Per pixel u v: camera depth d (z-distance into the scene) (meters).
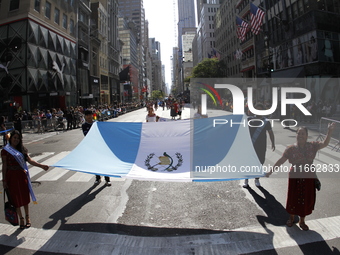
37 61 28.44
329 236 3.82
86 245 3.80
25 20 26.94
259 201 5.25
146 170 4.70
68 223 4.52
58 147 12.55
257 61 36.41
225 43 57.97
